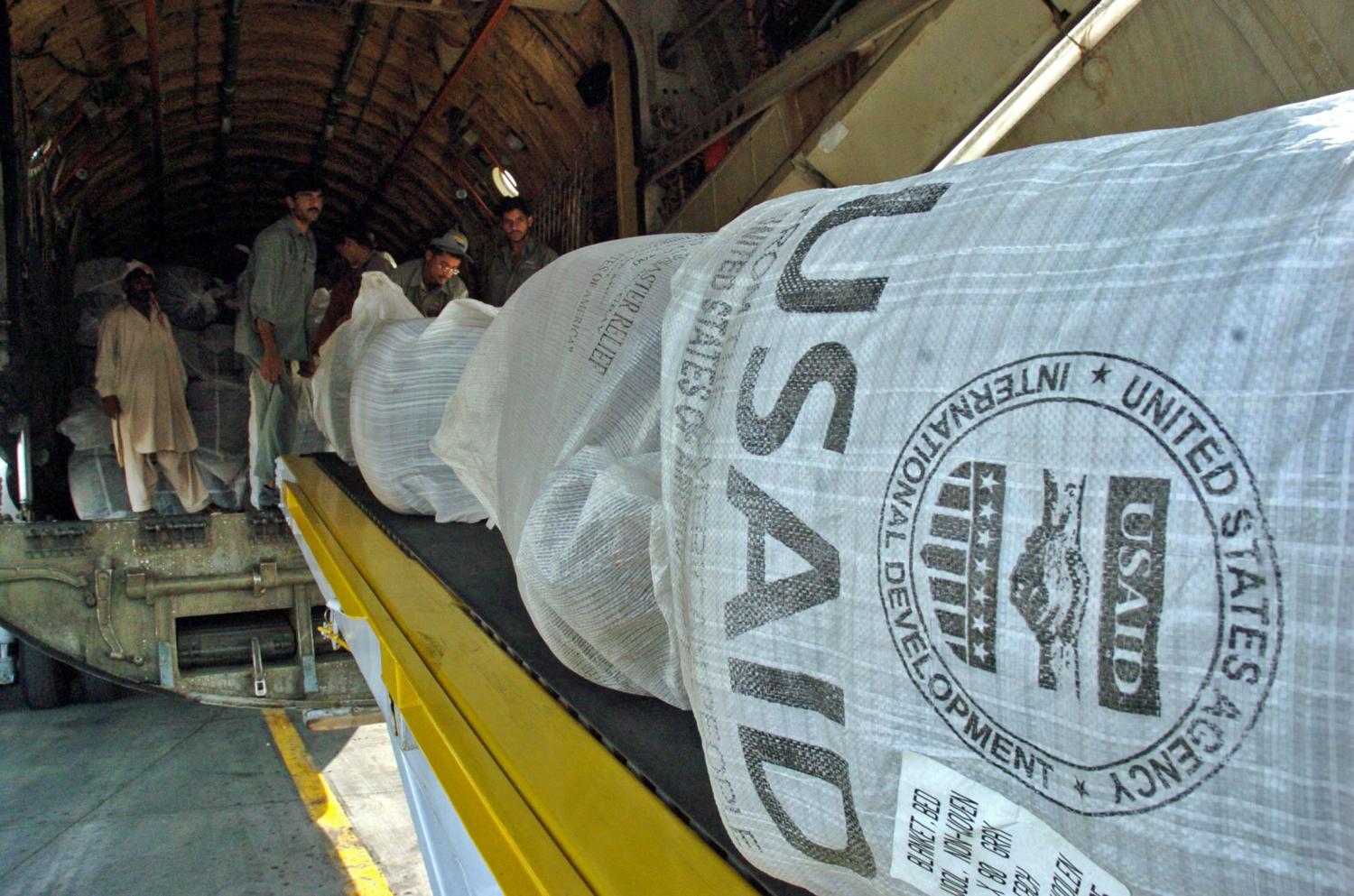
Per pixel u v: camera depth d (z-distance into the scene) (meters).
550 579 1.36
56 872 3.96
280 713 6.70
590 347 1.55
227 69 7.21
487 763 1.22
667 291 1.51
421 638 1.72
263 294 5.69
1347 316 0.56
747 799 0.92
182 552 4.62
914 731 0.74
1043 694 0.66
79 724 6.37
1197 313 0.62
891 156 3.26
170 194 9.34
